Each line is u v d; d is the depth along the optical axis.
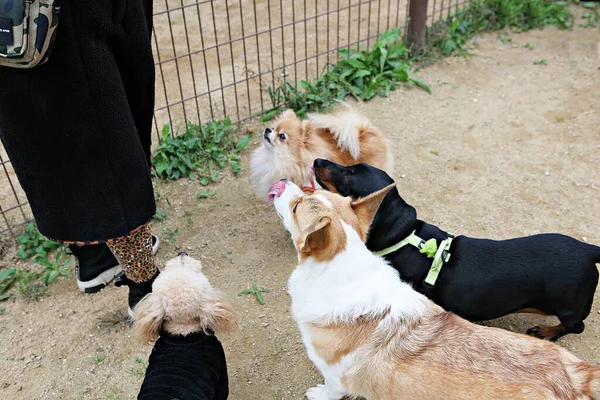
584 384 0.69
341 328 0.80
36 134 0.79
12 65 0.70
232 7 2.28
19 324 1.08
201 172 1.45
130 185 0.87
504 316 1.05
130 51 0.84
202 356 0.81
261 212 1.35
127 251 0.95
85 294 1.14
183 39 2.05
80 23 0.73
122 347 1.04
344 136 1.22
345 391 0.86
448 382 0.70
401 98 1.73
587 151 1.50
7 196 1.38
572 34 2.06
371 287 0.80
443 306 0.95
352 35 2.07
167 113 1.66
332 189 1.06
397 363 0.74
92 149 0.81
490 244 0.95
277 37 2.07
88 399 0.96
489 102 1.72
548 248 0.91
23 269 1.20
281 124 1.26
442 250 0.94
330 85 1.71
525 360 0.71
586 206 1.33
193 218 1.33
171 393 0.74
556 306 0.91
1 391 0.97
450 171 1.45
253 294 1.14
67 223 0.88
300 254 0.82
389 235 0.98
